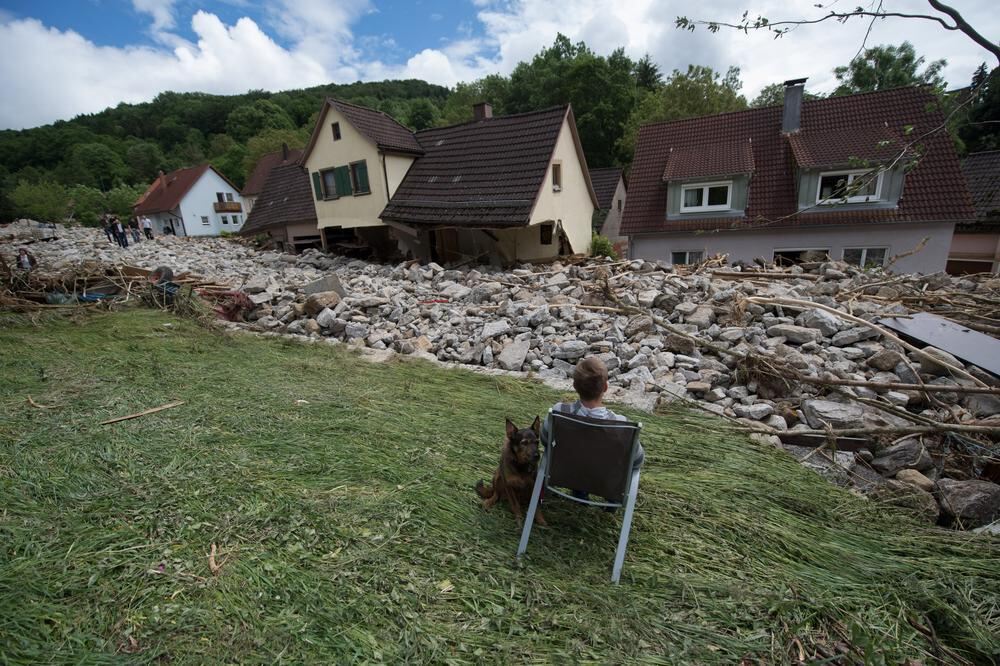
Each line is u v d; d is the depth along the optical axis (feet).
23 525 9.06
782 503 11.35
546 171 49.75
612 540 9.60
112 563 8.22
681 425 15.60
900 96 54.19
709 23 9.15
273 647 6.84
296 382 18.08
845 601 8.21
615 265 37.73
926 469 14.10
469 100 189.98
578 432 8.56
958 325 20.74
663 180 58.49
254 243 84.94
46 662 6.37
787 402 17.19
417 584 8.12
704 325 24.20
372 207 60.54
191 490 10.46
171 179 162.30
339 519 9.70
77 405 14.90
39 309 27.43
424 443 13.39
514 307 27.48
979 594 8.44
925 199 48.47
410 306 29.86
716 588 8.39
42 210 147.74
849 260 52.47
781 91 103.45
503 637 7.22
